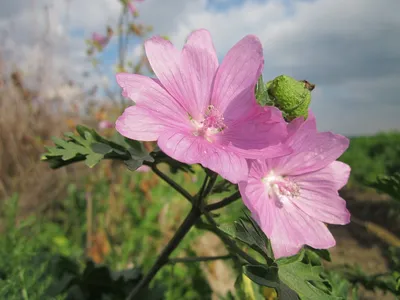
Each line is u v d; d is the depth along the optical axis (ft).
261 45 0.35
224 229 0.30
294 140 0.34
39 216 1.06
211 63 0.36
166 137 0.30
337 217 0.34
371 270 1.21
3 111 1.15
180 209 0.96
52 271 0.55
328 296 0.31
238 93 0.35
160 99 0.33
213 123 0.34
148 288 0.52
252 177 0.33
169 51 0.35
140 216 0.92
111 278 0.53
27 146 1.17
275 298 0.41
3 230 0.81
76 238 0.99
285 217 0.33
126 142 0.39
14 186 1.08
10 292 0.45
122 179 1.04
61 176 1.23
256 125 0.32
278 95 0.33
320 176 0.35
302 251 0.33
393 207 0.80
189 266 0.74
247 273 0.29
